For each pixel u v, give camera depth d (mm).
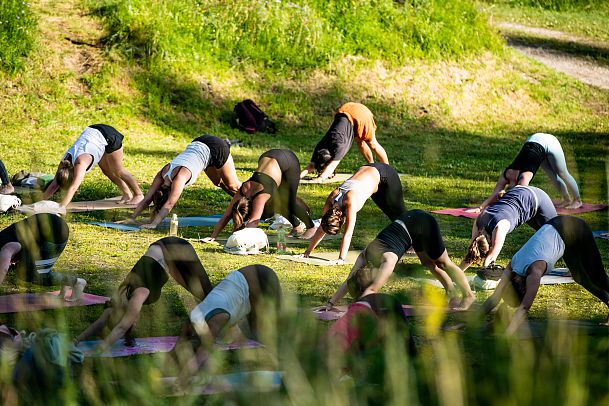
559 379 5797
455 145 37906
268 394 6785
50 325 9281
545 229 12086
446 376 5758
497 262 16875
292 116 39406
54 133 32219
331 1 44562
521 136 40844
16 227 12062
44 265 12273
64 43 37406
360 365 6633
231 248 16984
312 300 13125
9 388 7605
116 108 35375
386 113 40938
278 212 19141
